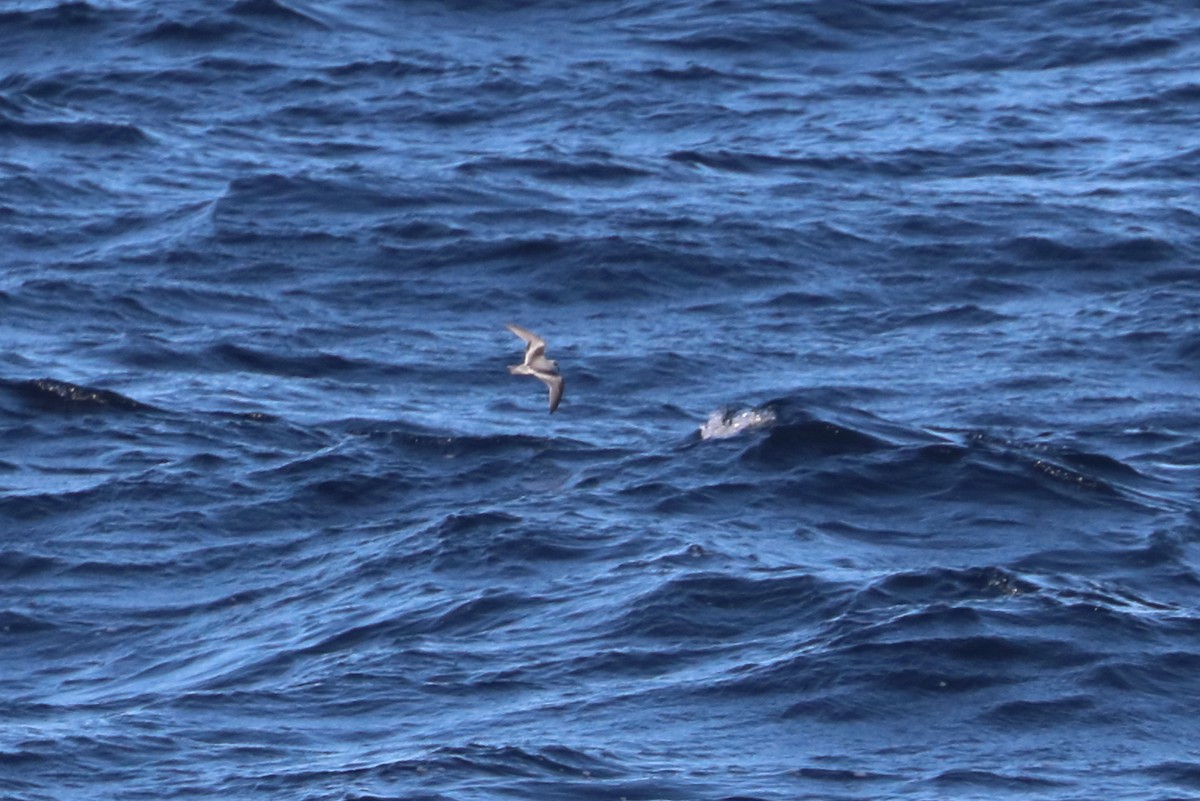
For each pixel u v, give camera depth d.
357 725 59.97
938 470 79.31
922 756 57.81
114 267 109.88
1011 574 68.69
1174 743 58.81
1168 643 64.12
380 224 116.00
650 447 85.50
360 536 75.62
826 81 142.62
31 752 58.19
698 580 68.31
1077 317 105.19
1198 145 130.62
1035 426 90.94
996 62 146.12
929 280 110.38
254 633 67.44
